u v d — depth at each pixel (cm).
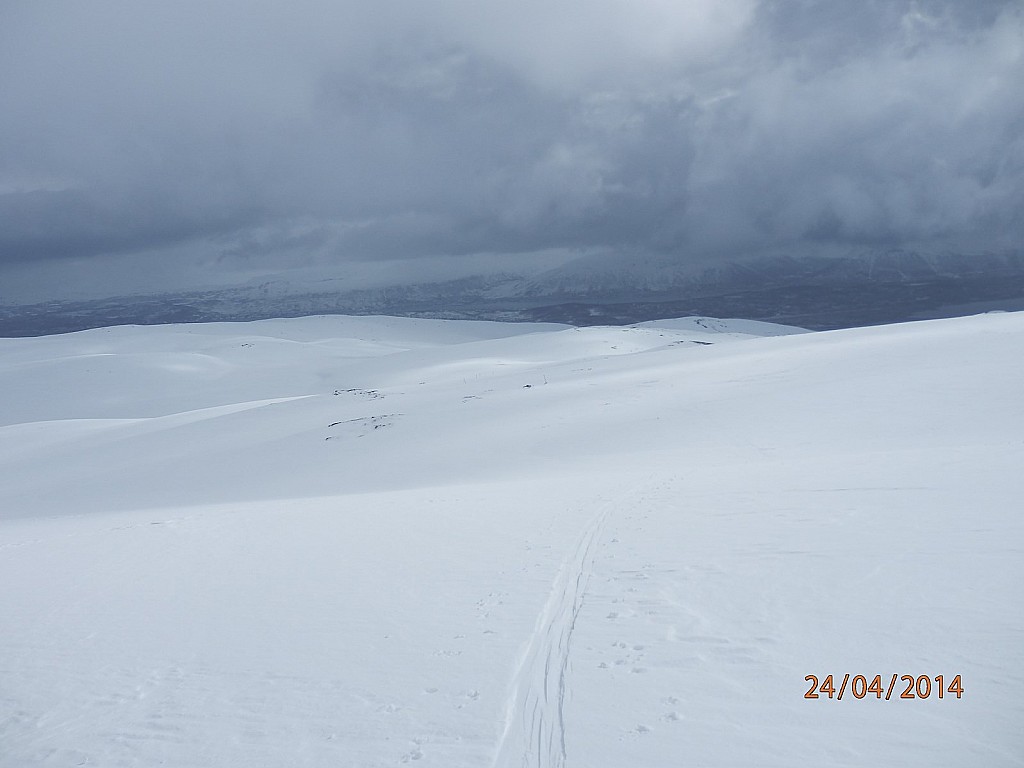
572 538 1375
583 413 4112
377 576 1281
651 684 726
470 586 1147
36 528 2719
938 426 2630
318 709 786
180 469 4719
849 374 3719
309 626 1055
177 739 768
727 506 1455
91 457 5641
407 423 4816
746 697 675
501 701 742
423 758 656
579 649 837
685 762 591
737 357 5234
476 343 14462
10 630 1208
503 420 4375
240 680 896
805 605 859
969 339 4050
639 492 1794
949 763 545
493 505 1878
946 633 736
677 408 3762
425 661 868
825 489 1471
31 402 12231
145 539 1928
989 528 1034
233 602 1227
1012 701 608
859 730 602
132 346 18588
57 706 895
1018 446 1702
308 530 1806
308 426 5397
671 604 931
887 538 1058
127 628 1156
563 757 624
